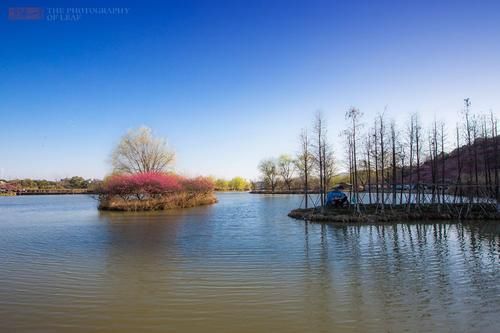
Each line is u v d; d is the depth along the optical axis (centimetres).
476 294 915
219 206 4441
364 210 2781
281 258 1357
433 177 3181
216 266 1235
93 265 1263
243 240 1778
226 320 759
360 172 4159
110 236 1952
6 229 2312
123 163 5159
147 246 1627
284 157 9588
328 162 4244
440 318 761
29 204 5375
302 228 2220
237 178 12525
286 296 911
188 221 2703
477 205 2680
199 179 4881
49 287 1001
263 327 723
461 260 1302
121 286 1005
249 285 1009
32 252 1505
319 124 5781
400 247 1565
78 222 2702
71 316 786
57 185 10262
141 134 5238
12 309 830
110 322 752
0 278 1097
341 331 701
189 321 756
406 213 2548
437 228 2138
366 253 1442
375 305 842
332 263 1272
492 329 704
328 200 3053
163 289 977
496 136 2911
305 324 735
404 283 1017
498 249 1499
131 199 4072
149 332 703
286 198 6675
